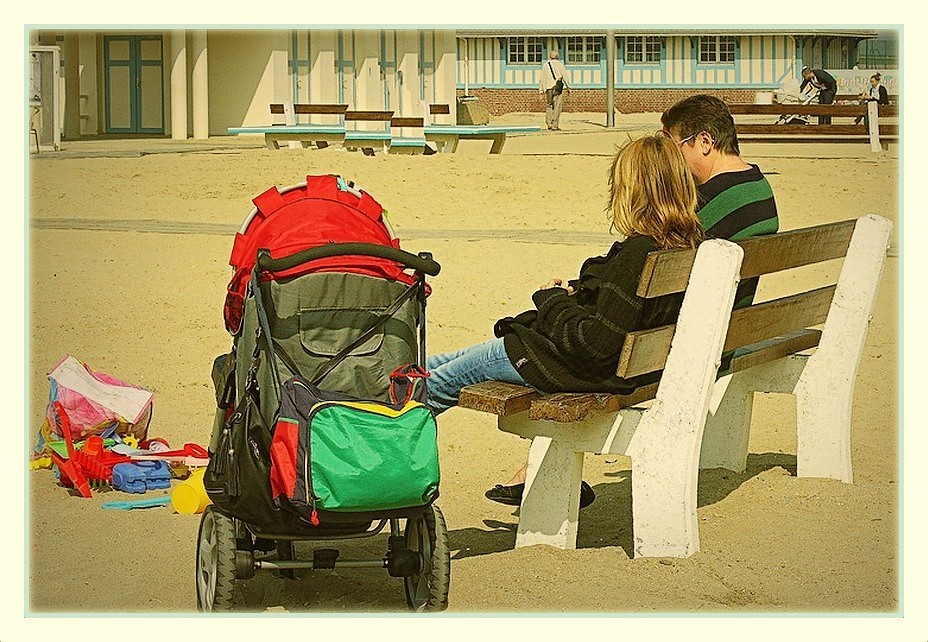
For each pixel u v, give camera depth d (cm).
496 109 5709
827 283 1191
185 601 510
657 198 535
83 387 718
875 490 641
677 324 534
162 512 630
